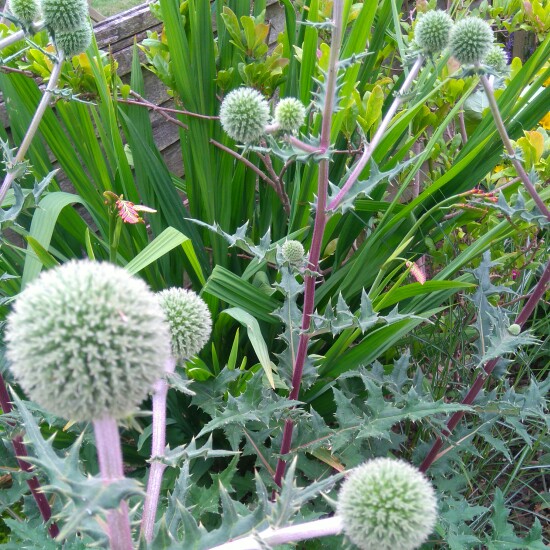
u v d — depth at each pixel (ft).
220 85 2.14
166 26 1.95
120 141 1.98
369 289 2.04
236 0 2.26
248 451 1.63
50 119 1.98
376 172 1.28
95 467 1.63
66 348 0.64
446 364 2.07
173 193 2.11
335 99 1.17
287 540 0.88
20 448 1.36
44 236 1.70
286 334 1.45
